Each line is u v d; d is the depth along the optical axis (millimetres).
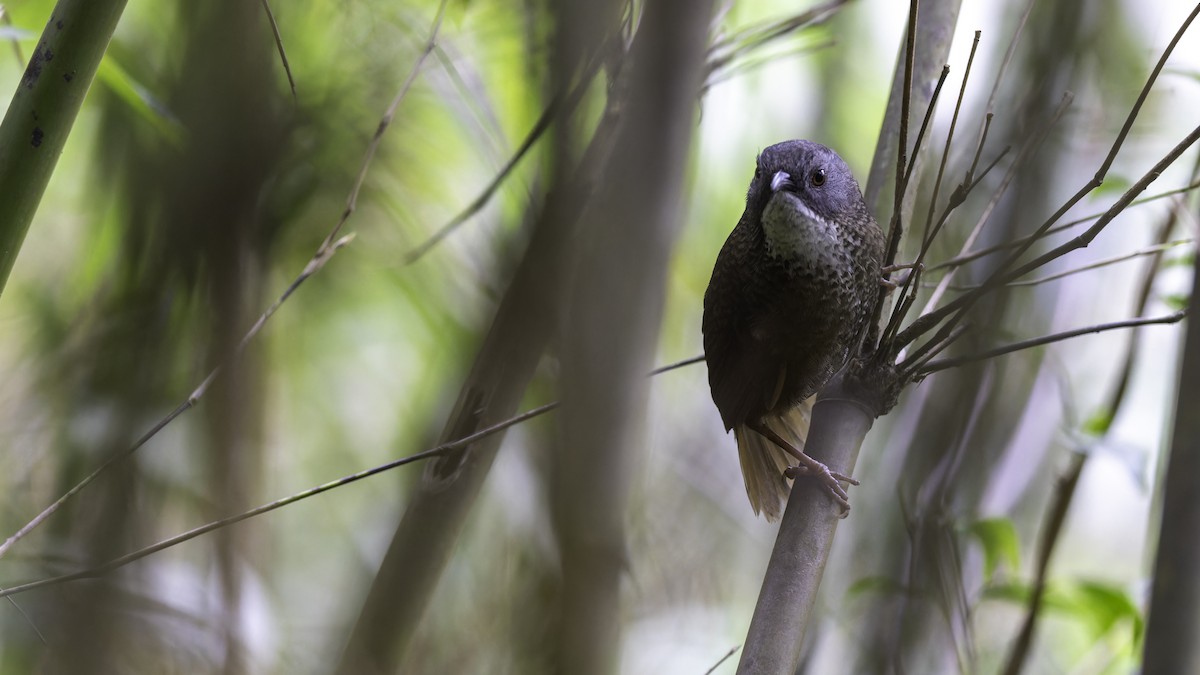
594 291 4254
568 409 4176
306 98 7805
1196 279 4754
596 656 4031
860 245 7016
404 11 8445
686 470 12133
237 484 6891
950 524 7031
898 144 6320
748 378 7281
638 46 4414
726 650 11156
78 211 9500
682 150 4363
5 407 8453
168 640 6168
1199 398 4656
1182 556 4586
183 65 6523
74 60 5043
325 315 10805
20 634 6082
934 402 7367
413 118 9562
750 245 7160
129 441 6555
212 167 6484
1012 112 8062
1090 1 8305
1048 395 8477
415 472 8930
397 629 5473
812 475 5684
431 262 9758
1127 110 9133
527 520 7004
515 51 7984
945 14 6832
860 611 8148
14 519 7871
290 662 7605
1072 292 9141
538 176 5816
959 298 5781
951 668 7074
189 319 6715
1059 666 9289
